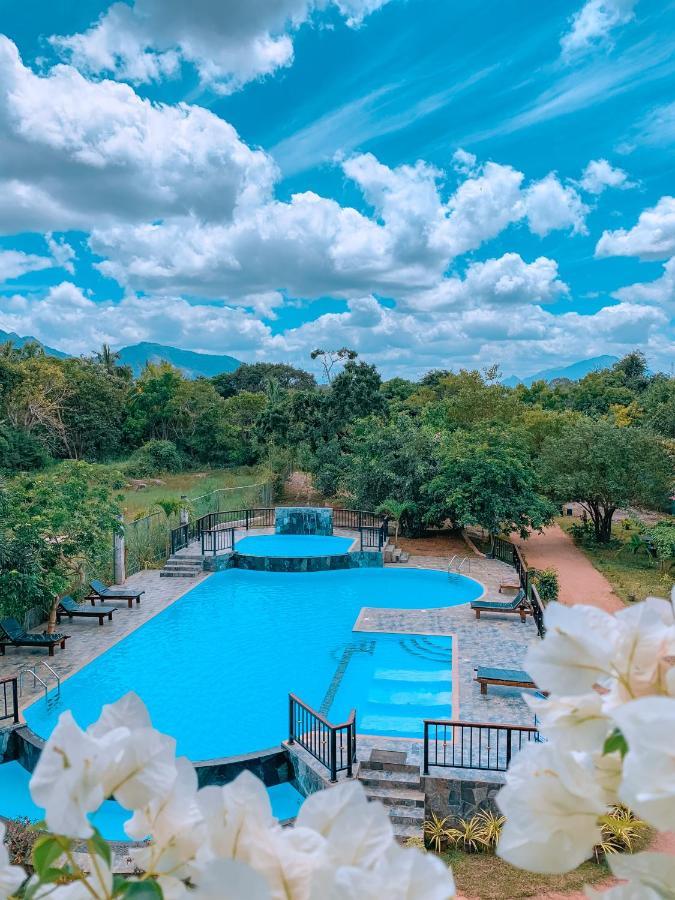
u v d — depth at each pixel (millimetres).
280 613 17297
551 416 34500
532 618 16375
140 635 15594
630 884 707
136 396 45781
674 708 587
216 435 43844
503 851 735
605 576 21641
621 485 24594
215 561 21125
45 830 751
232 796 734
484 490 22797
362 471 26203
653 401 45188
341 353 34625
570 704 724
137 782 749
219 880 625
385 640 15188
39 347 48969
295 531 25172
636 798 578
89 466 16359
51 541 15047
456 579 20312
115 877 743
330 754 9453
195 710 11773
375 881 621
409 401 45562
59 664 13555
